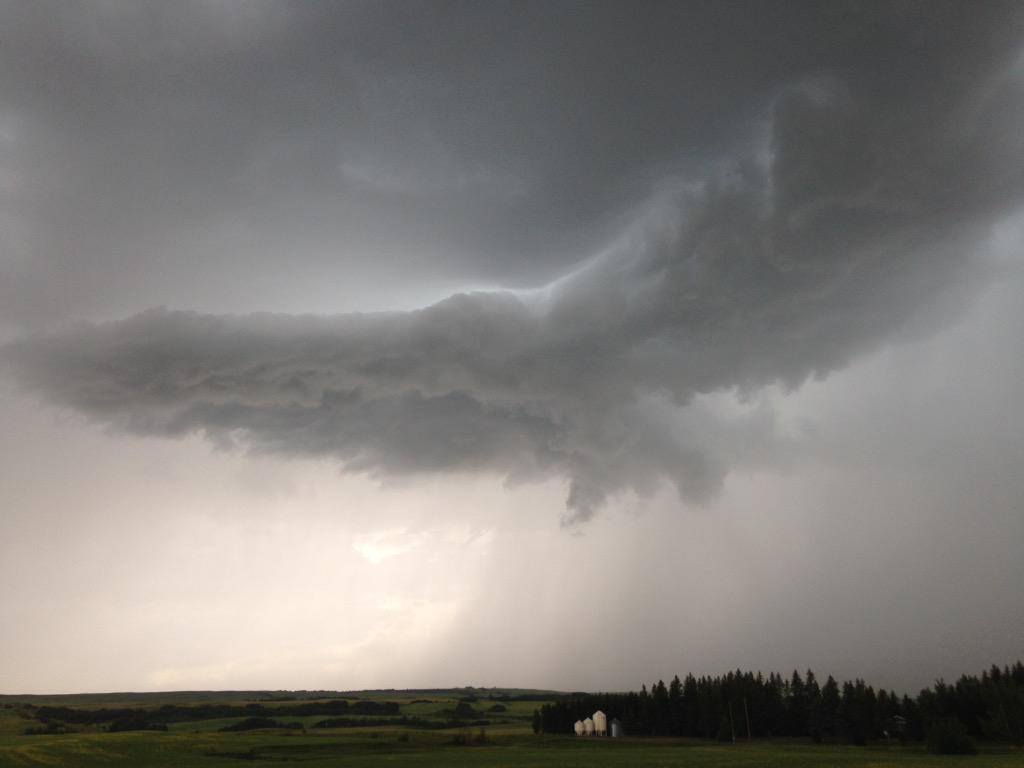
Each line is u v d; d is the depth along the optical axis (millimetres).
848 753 92438
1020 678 134875
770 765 73250
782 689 140125
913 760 78875
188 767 80938
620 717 147750
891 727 117875
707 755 90125
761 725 132625
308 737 122500
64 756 85125
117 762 84812
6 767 78188
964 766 69562
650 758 85812
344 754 97375
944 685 118938
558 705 156125
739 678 142875
